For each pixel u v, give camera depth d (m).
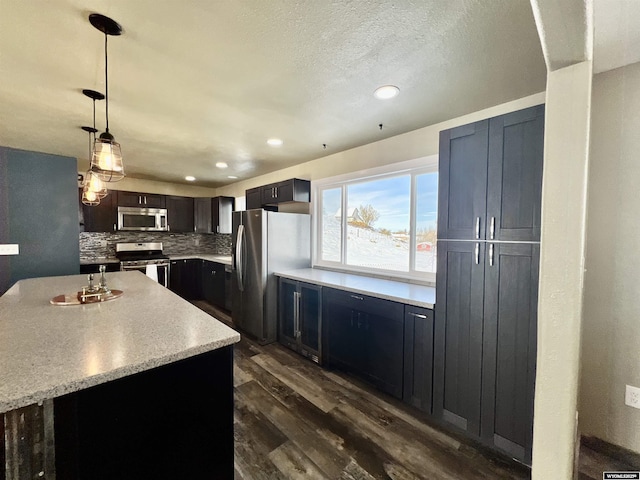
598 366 1.66
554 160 0.79
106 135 1.81
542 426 0.83
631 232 1.56
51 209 2.87
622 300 1.59
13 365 0.90
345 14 1.26
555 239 0.80
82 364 0.92
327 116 2.38
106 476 0.95
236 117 2.40
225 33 1.38
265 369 2.73
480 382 1.74
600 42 1.35
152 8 1.22
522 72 1.71
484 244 1.71
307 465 1.60
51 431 0.86
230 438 1.21
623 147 1.58
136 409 1.00
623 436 1.60
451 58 1.58
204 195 6.05
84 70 1.70
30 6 1.19
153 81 1.83
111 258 4.79
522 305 1.58
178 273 5.18
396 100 2.08
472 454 1.68
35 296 1.86
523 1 1.18
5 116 2.41
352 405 2.15
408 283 2.74
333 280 2.88
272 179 4.62
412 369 2.07
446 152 1.90
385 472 1.55
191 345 1.08
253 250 3.53
